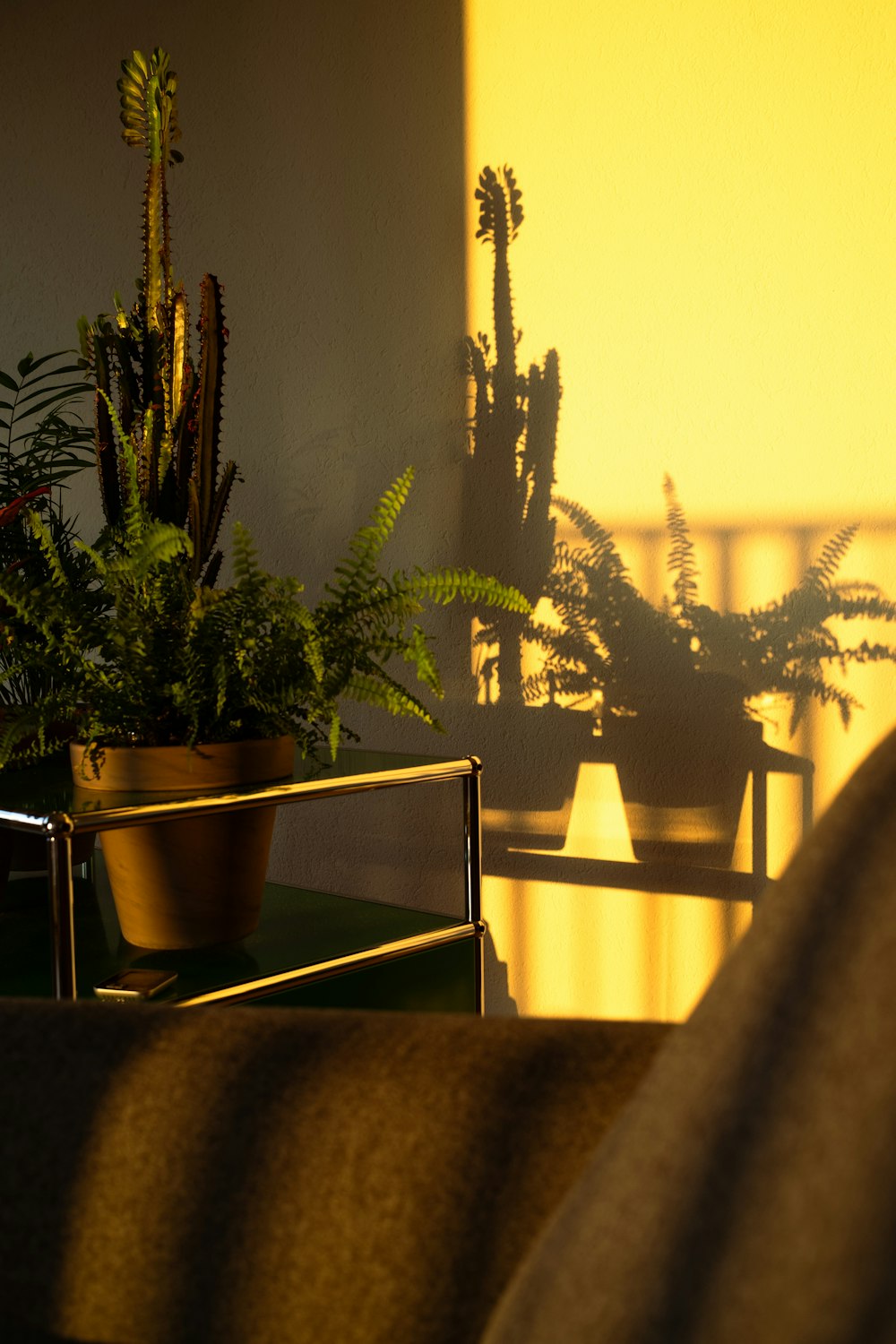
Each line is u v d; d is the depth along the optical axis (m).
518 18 1.90
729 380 1.76
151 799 1.32
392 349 2.01
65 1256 0.70
